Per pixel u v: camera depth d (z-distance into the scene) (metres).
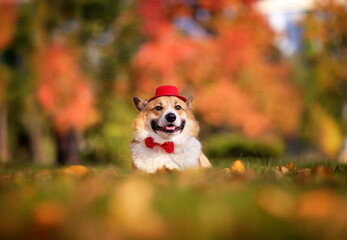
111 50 14.46
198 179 2.97
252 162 6.15
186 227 1.38
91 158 18.12
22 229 1.38
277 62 17.55
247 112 14.73
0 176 4.12
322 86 17.55
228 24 14.70
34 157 19.36
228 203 1.75
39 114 15.73
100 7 13.98
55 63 13.54
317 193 2.05
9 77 14.33
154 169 4.84
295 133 19.33
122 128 16.98
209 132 19.95
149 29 14.23
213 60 14.29
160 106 4.98
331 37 16.91
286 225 1.39
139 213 1.53
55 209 1.66
